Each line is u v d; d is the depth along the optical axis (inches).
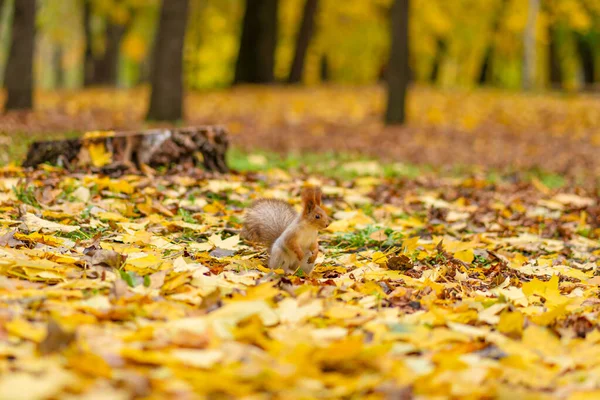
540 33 1883.6
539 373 187.6
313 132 968.3
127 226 342.0
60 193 396.8
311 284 263.0
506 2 1893.5
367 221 400.5
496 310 235.6
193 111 1143.0
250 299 223.9
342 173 629.0
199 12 1877.5
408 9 1067.9
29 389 141.9
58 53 2320.4
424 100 1381.6
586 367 195.5
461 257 327.9
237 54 1736.0
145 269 262.7
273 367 169.8
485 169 742.5
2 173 445.7
